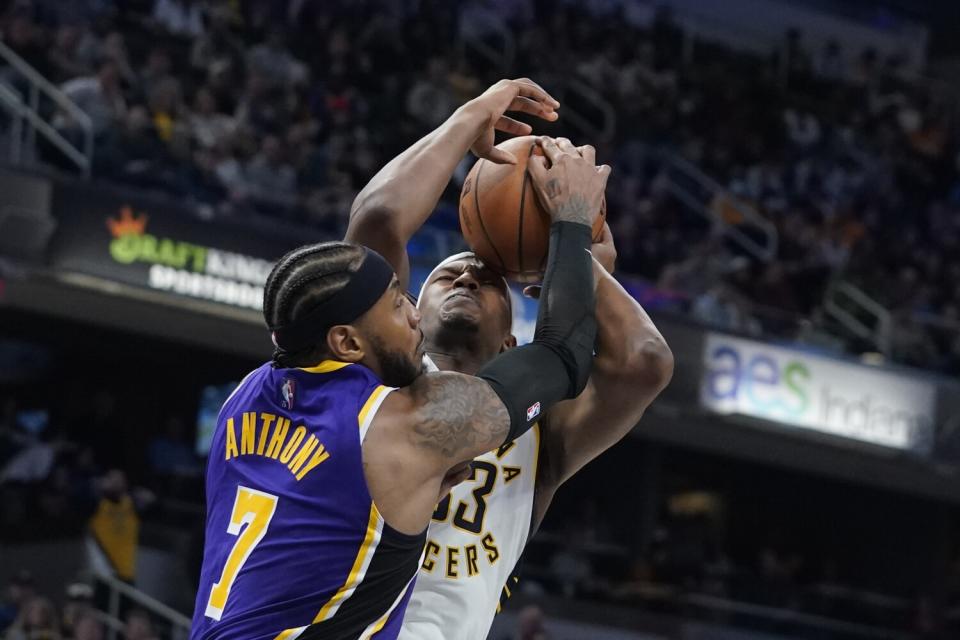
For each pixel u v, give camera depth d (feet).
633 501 44.55
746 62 57.62
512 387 7.41
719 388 38.58
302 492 7.02
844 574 48.98
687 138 49.85
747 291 42.11
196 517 35.86
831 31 63.05
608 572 39.86
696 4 60.34
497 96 8.94
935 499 46.85
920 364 42.24
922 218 53.11
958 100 60.13
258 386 7.49
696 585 39.47
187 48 40.83
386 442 6.98
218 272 32.68
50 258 30.76
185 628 31.53
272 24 43.68
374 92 44.16
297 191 36.83
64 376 41.65
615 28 53.57
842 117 55.77
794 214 48.65
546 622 36.60
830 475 44.75
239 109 38.09
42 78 34.09
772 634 39.22
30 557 33.12
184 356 41.24
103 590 32.04
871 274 46.52
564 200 8.59
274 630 6.92
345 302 7.12
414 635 8.35
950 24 64.34
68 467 35.70
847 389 40.40
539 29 50.65
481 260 9.14
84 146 32.53
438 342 9.05
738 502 49.08
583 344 7.97
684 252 43.16
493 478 8.77
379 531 6.97
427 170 8.61
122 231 31.48
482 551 8.65
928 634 41.91
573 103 47.57
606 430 9.01
